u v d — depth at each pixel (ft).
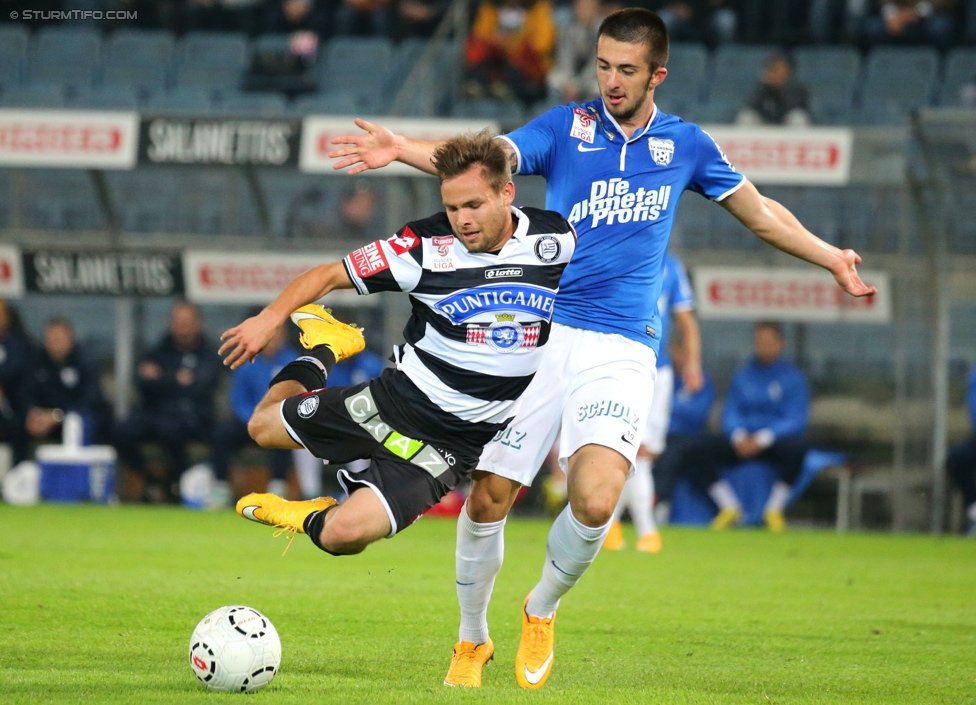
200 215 167.02
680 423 153.89
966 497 149.79
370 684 49.96
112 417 162.20
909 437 153.99
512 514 162.20
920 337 152.76
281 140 150.10
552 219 49.57
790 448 149.07
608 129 57.11
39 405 158.20
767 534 144.25
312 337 52.95
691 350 114.93
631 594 85.76
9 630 61.31
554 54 190.08
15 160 153.17
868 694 52.08
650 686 52.34
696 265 152.35
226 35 215.31
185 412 157.07
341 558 103.76
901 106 195.72
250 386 155.74
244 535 120.67
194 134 151.23
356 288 48.60
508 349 48.60
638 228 56.44
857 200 154.71
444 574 93.20
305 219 162.40
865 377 159.02
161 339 162.61
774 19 207.41
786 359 154.61
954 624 75.31
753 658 61.00
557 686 51.60
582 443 52.95
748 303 151.94
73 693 45.93
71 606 70.13
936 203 146.82
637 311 56.49
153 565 93.30
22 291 158.30
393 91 205.57
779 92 178.91
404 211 157.38
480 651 52.54
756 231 58.59
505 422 50.06
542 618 52.21
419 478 48.01
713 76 201.87
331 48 210.18
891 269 151.43
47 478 156.15
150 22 218.38
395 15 212.43
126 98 199.11
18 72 212.64
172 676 50.08
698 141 57.52
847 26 204.74
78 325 171.22
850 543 134.72
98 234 159.74
